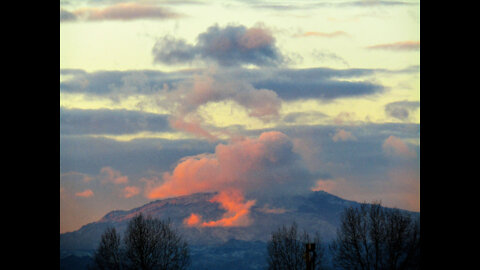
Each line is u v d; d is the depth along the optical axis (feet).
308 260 101.55
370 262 101.86
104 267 106.11
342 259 104.99
